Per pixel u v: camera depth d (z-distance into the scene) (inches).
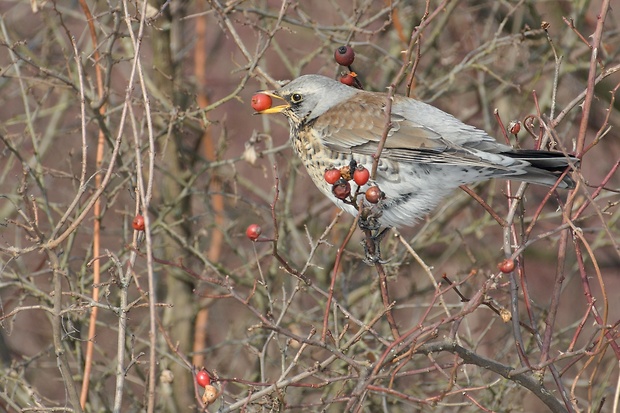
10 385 458.9
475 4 614.2
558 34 585.6
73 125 569.6
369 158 373.1
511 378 298.2
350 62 350.0
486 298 277.9
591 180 634.2
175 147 519.8
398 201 372.5
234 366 510.6
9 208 557.9
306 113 396.8
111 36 422.0
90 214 543.2
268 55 649.6
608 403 501.7
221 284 278.2
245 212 559.8
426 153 358.3
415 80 534.3
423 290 522.3
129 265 300.4
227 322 564.4
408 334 266.2
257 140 480.4
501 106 596.7
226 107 649.6
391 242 524.4
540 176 318.3
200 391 475.2
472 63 505.7
